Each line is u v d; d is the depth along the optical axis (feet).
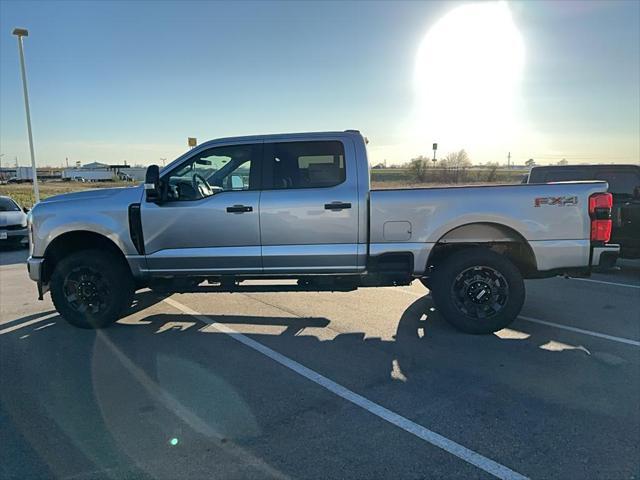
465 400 11.23
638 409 10.65
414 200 15.49
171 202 16.33
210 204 16.08
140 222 16.38
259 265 16.25
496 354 14.10
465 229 15.85
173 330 16.88
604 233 15.25
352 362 13.67
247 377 12.75
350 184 15.88
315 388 12.01
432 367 13.21
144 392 11.90
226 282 16.71
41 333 16.74
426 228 15.55
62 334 16.60
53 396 11.72
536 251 15.35
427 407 10.92
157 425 10.27
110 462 8.92
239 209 15.97
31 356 14.48
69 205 16.84
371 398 11.41
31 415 10.77
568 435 9.62
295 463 8.83
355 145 16.05
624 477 8.25
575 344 14.88
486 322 15.60
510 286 15.39
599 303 19.76
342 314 18.63
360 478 8.36
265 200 15.93
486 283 15.58
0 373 13.20
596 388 11.73
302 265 16.10
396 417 10.48
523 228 15.29
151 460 8.97
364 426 10.11
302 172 16.21
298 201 15.80
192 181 17.02
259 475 8.48
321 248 15.93
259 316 18.48
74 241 17.79
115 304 16.90
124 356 14.40
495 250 16.75
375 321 17.63
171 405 11.19
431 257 16.17
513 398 11.28
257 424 10.27
